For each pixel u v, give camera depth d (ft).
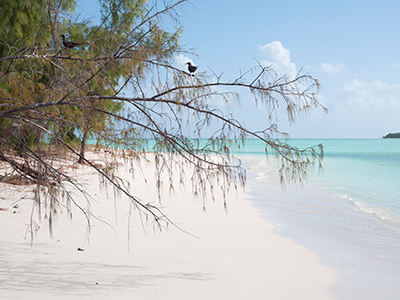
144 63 13.05
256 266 17.98
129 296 12.31
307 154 13.32
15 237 18.40
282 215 33.96
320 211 36.68
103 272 14.65
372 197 46.70
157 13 13.61
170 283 14.08
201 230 24.90
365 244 24.50
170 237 21.88
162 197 36.65
